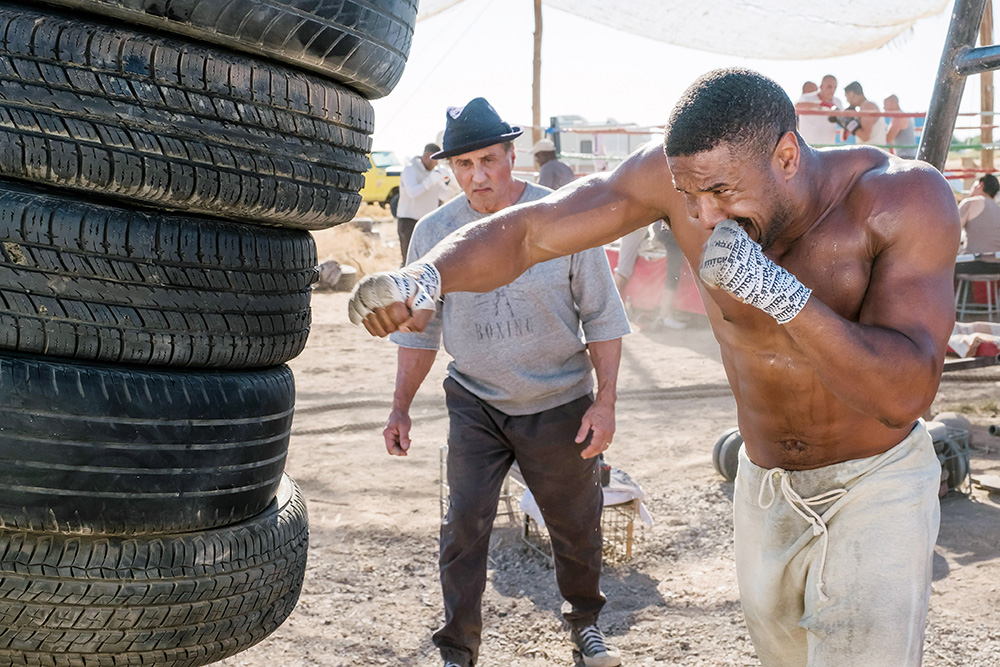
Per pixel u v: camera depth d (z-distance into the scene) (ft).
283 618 9.83
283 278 9.20
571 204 8.45
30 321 7.91
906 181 7.29
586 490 12.06
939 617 13.43
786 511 8.38
